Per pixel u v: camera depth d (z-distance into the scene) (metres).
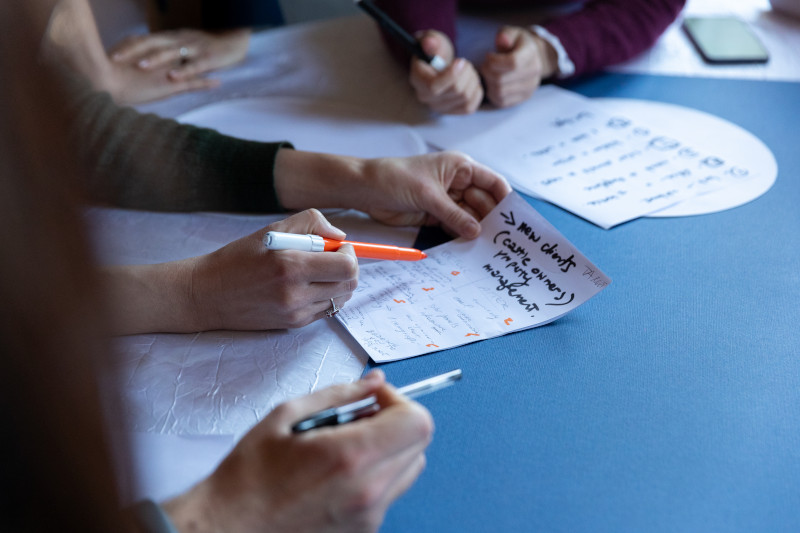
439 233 0.83
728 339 0.66
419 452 0.47
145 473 0.52
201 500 0.44
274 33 1.33
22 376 0.23
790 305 0.70
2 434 0.25
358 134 1.02
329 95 1.13
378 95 1.13
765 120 1.03
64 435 0.24
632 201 0.87
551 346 0.65
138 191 0.85
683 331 0.67
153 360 0.64
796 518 0.49
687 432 0.56
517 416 0.58
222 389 0.60
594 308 0.70
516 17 1.35
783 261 0.76
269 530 0.44
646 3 1.21
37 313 0.21
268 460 0.45
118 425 0.24
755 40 1.25
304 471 0.44
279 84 1.16
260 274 0.64
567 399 0.59
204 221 0.85
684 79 1.16
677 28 1.33
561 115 1.07
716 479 0.52
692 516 0.49
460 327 0.68
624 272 0.75
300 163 0.85
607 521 0.49
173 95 1.13
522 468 0.53
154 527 0.40
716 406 0.58
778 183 0.90
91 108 0.85
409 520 0.50
